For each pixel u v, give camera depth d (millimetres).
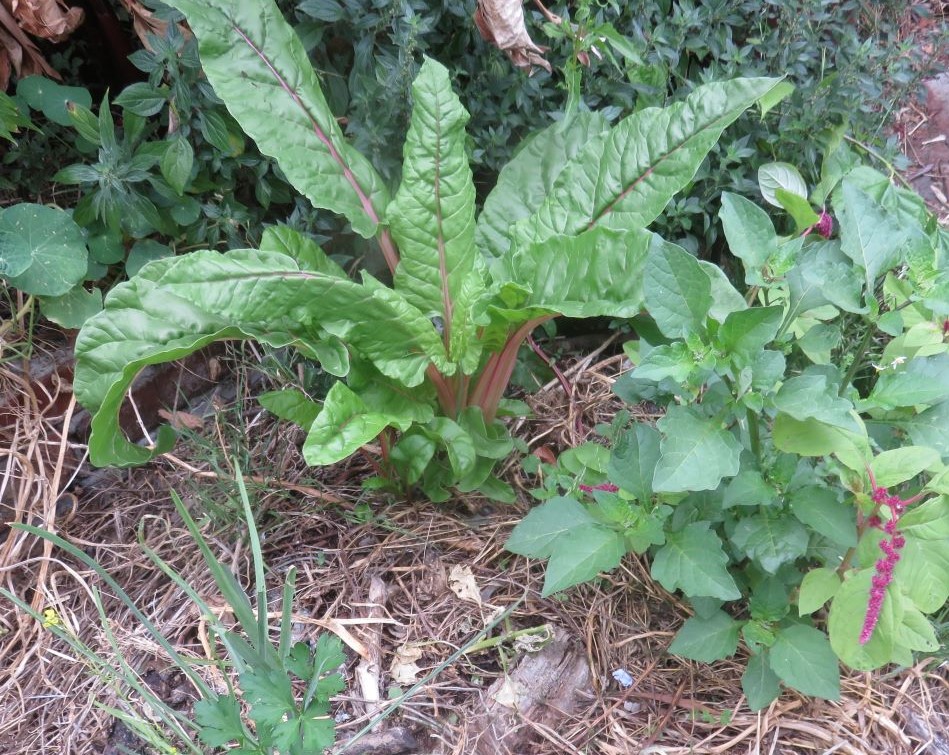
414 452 874
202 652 824
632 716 791
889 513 713
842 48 1151
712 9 1107
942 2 1439
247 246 1051
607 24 953
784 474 719
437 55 1042
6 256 922
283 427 1052
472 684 794
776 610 735
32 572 915
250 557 914
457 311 842
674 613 873
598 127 974
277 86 827
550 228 877
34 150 1044
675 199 1138
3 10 945
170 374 1076
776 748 764
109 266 1092
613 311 750
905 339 795
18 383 994
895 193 985
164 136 1075
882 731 783
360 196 868
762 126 1140
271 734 638
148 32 960
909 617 698
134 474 1026
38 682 818
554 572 721
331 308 778
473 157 1047
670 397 818
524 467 953
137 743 758
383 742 743
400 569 893
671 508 782
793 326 872
